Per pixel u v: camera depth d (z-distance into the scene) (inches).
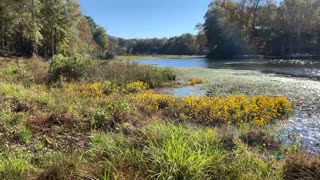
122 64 776.3
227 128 294.0
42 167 164.9
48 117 283.3
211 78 827.4
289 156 186.7
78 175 145.5
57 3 1557.6
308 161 171.3
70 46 1711.4
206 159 152.9
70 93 449.7
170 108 386.0
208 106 375.9
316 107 433.4
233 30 2498.8
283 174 163.9
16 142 219.1
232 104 389.4
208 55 2714.1
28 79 594.2
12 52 1438.2
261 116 358.0
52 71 624.1
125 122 289.4
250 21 2491.4
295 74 924.0
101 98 427.5
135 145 185.5
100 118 284.4
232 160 167.5
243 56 2405.3
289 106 415.5
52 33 1555.1
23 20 1386.6
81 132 261.6
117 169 151.2
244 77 852.0
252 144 254.2
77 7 1743.4
